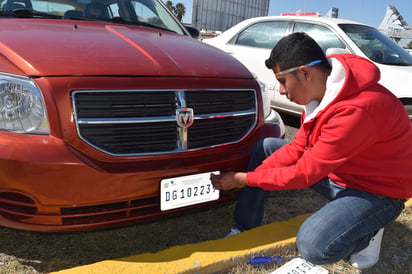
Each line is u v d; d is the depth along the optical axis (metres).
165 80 2.02
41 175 1.73
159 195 1.99
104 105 1.87
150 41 2.46
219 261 2.00
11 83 1.81
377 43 4.92
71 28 2.50
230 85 2.26
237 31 5.75
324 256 1.86
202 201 2.14
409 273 2.22
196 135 2.10
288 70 1.72
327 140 1.73
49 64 1.88
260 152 2.26
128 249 2.25
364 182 1.91
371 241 2.19
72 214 1.83
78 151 1.81
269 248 2.16
